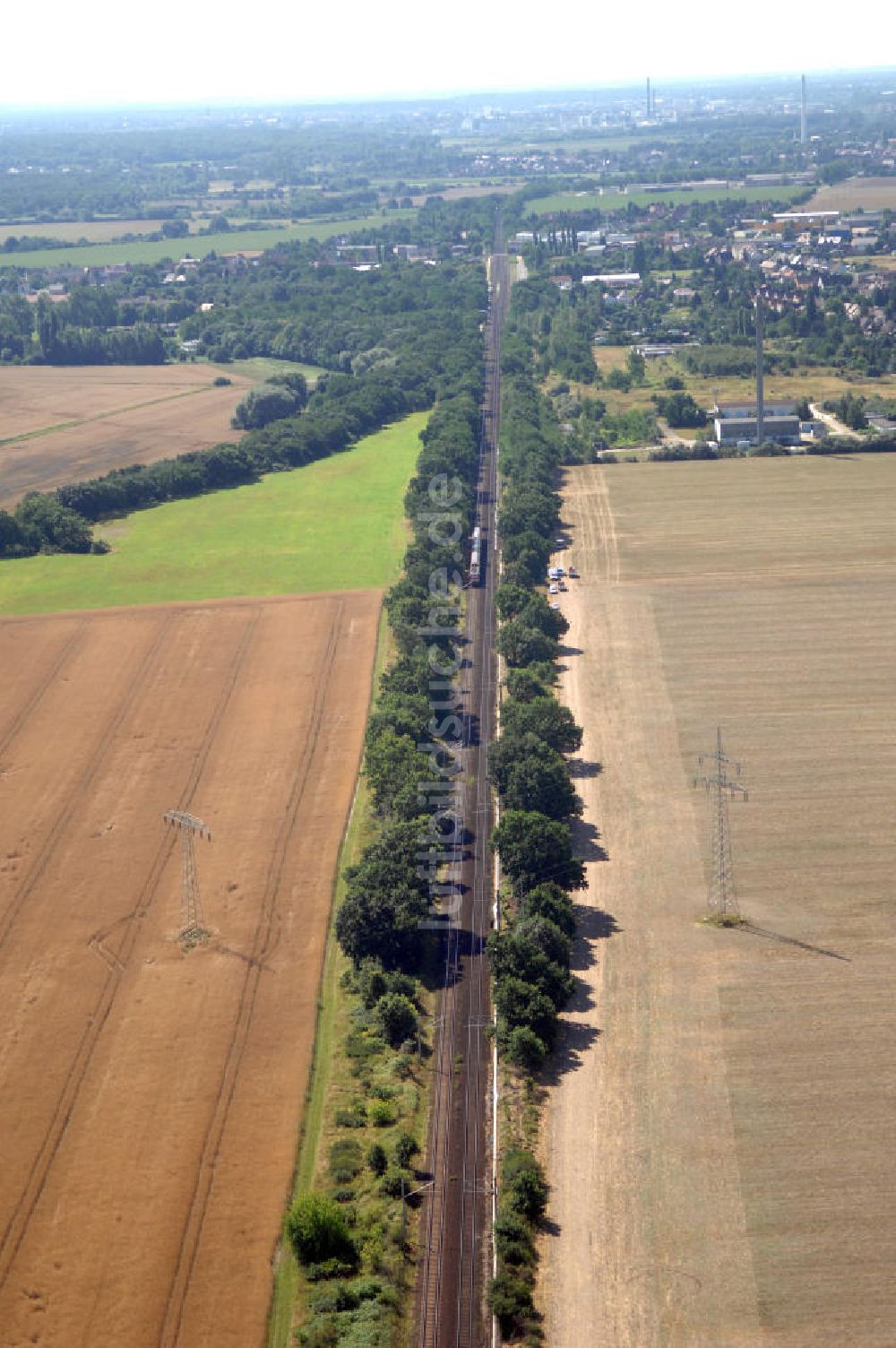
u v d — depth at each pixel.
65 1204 165.88
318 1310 151.00
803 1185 163.88
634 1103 178.50
